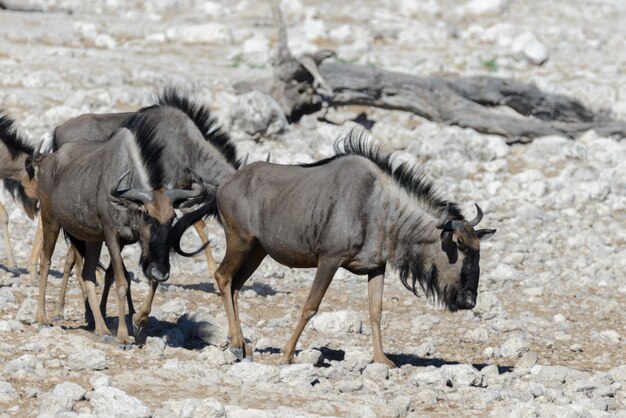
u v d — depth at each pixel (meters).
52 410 28.38
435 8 133.50
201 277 53.38
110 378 31.64
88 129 50.25
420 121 87.00
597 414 31.08
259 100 77.25
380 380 34.66
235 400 30.31
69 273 41.75
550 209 69.94
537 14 140.25
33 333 37.44
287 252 36.50
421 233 35.72
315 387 32.84
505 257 59.03
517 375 37.00
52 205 39.50
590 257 60.12
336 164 36.03
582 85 96.50
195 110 48.91
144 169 37.03
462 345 43.75
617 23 140.12
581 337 45.62
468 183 72.31
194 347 40.22
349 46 109.88
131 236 36.81
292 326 44.50
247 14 131.38
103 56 101.19
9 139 51.66
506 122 82.88
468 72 101.50
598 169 77.00
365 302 50.12
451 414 31.06
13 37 107.69
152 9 133.25
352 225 35.19
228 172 48.44
